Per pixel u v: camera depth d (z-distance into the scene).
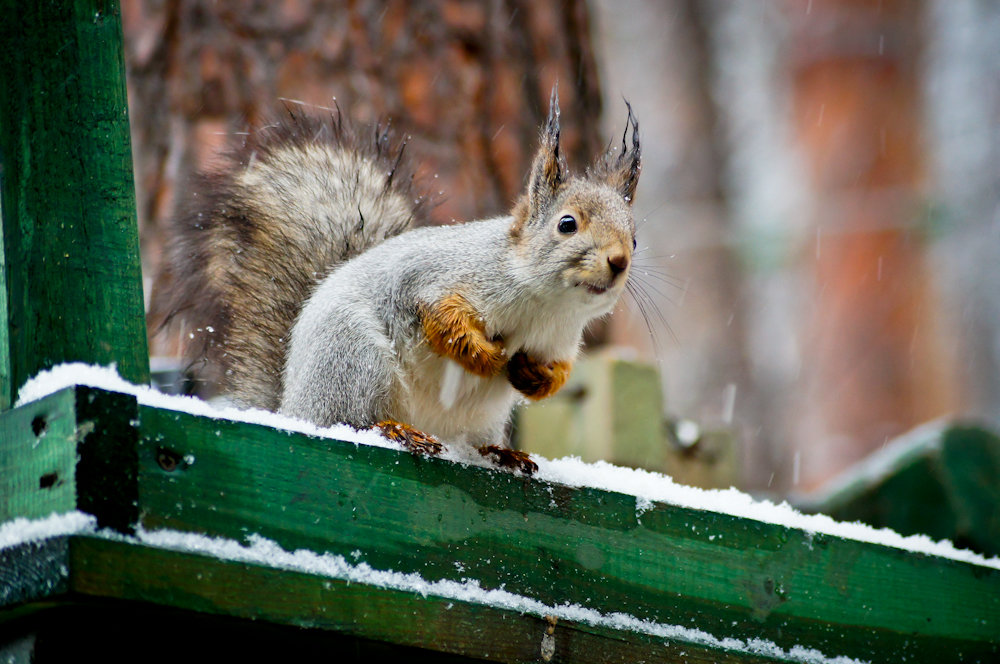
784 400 30.81
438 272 8.58
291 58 13.27
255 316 9.53
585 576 7.35
